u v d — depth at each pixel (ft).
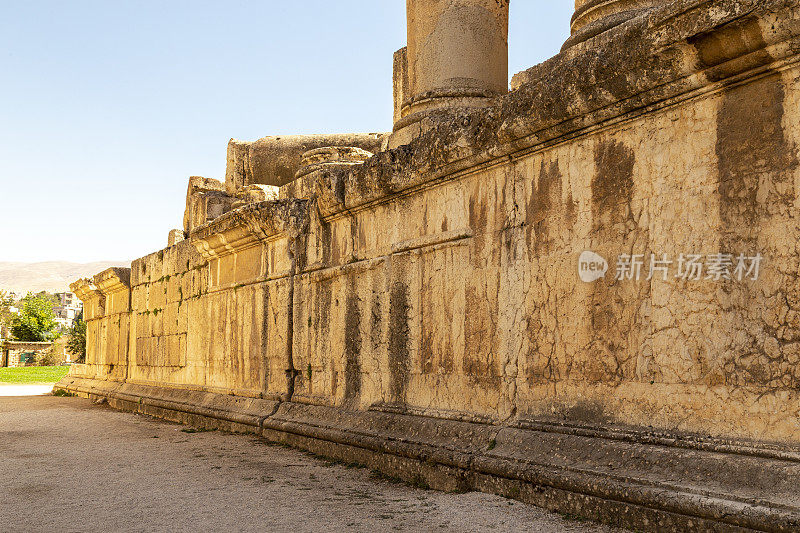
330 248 25.30
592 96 14.85
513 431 16.53
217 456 23.07
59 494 17.19
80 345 156.25
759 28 11.77
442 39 24.36
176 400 36.27
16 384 73.67
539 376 16.35
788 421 11.54
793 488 10.97
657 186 13.96
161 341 41.27
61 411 41.11
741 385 12.27
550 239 16.34
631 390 14.16
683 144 13.55
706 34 12.45
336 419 23.27
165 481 18.78
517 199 17.35
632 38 13.87
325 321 25.17
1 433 29.84
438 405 19.44
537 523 13.57
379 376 22.00
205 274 35.65
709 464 12.25
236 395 31.07
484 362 17.98
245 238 30.76
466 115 18.70
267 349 28.94
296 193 32.50
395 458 19.44
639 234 14.28
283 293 27.94
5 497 16.88
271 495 16.90
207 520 14.51
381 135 37.86
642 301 14.10
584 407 15.15
